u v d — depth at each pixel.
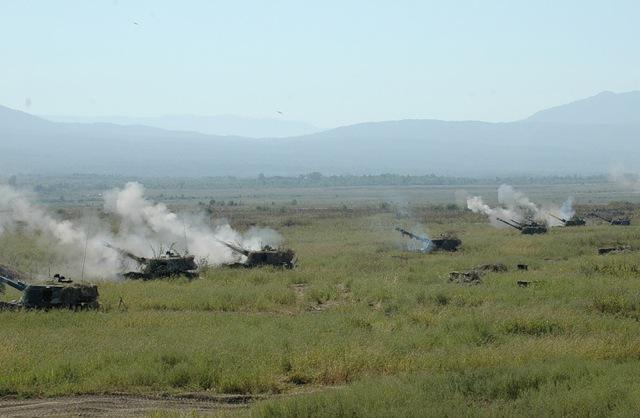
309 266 89.94
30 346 42.50
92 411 32.06
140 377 36.47
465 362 39.03
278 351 41.12
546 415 28.80
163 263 79.00
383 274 79.19
